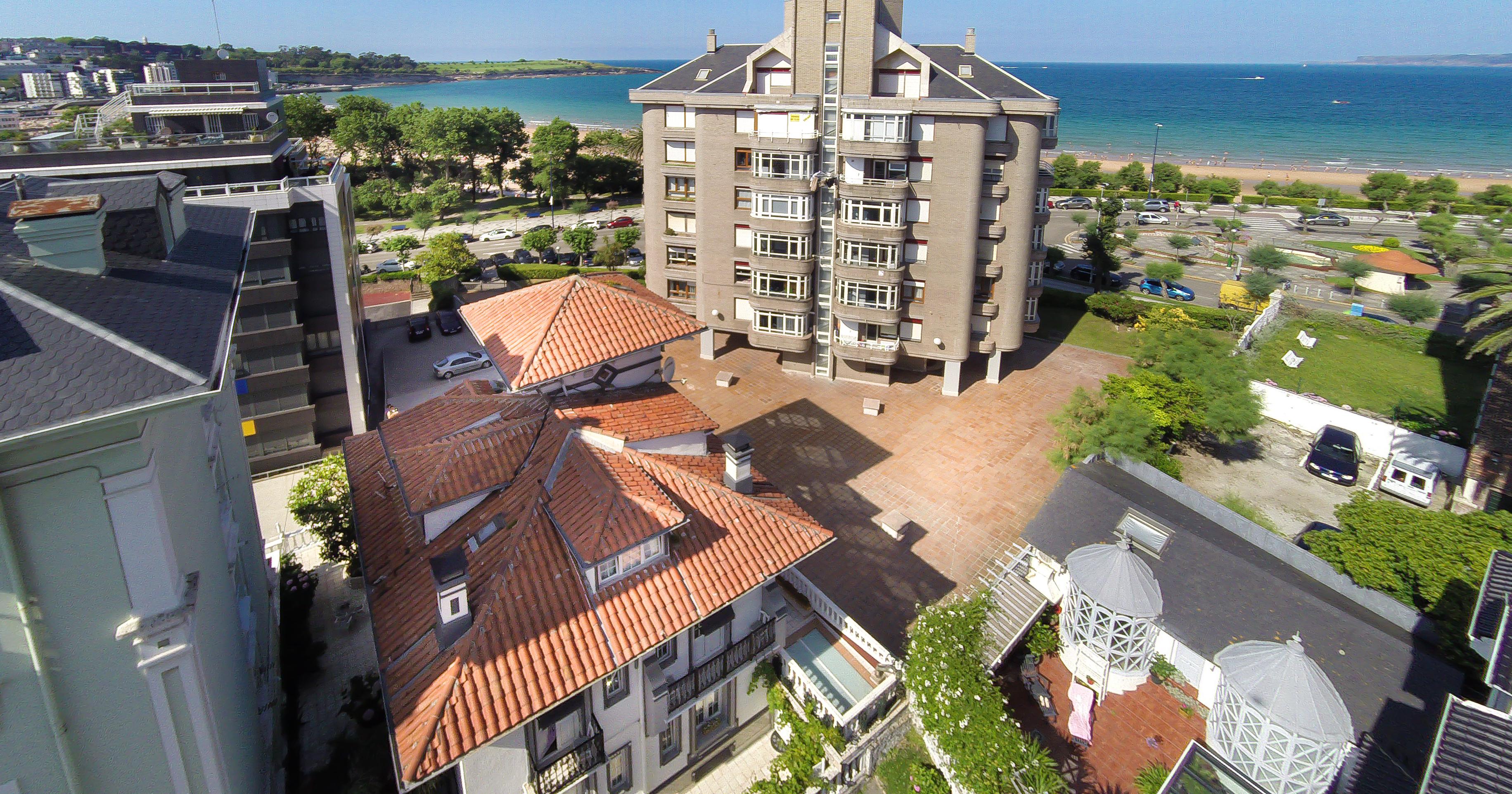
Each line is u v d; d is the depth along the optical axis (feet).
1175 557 85.76
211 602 53.98
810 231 145.48
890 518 109.29
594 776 64.18
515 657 53.83
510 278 240.12
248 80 152.25
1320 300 219.41
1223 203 381.81
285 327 129.59
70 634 39.93
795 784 68.85
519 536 60.80
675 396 82.43
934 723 70.18
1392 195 354.33
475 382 88.48
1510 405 116.37
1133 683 81.05
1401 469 121.19
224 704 52.49
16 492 36.91
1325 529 102.01
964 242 140.67
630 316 81.51
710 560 64.59
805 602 86.53
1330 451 130.31
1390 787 62.49
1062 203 370.94
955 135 134.72
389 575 63.87
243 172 131.85
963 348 147.23
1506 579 61.36
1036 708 81.00
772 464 127.54
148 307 45.88
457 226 339.98
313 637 91.35
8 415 35.19
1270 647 66.74
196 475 55.88
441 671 52.65
